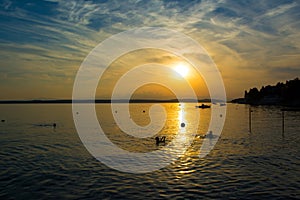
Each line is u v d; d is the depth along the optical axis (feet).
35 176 108.06
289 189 91.40
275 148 163.32
